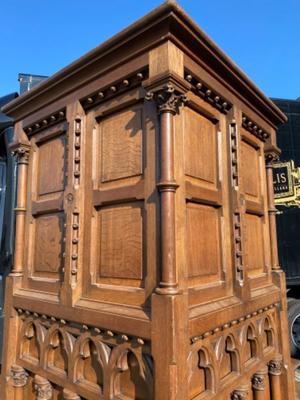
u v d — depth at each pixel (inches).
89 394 72.3
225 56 78.3
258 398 85.9
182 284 63.1
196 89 75.9
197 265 71.2
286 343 102.0
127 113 76.0
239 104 92.0
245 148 99.8
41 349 86.1
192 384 65.7
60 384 79.4
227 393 73.4
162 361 58.4
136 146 72.4
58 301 81.6
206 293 71.9
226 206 83.1
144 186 68.3
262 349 92.0
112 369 68.5
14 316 95.4
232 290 81.3
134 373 66.6
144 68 70.7
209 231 77.1
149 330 61.2
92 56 78.7
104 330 70.4
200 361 68.9
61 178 89.7
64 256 82.4
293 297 183.8
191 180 72.5
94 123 83.0
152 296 61.5
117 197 73.4
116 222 73.8
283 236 168.6
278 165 173.8
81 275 79.4
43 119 95.9
